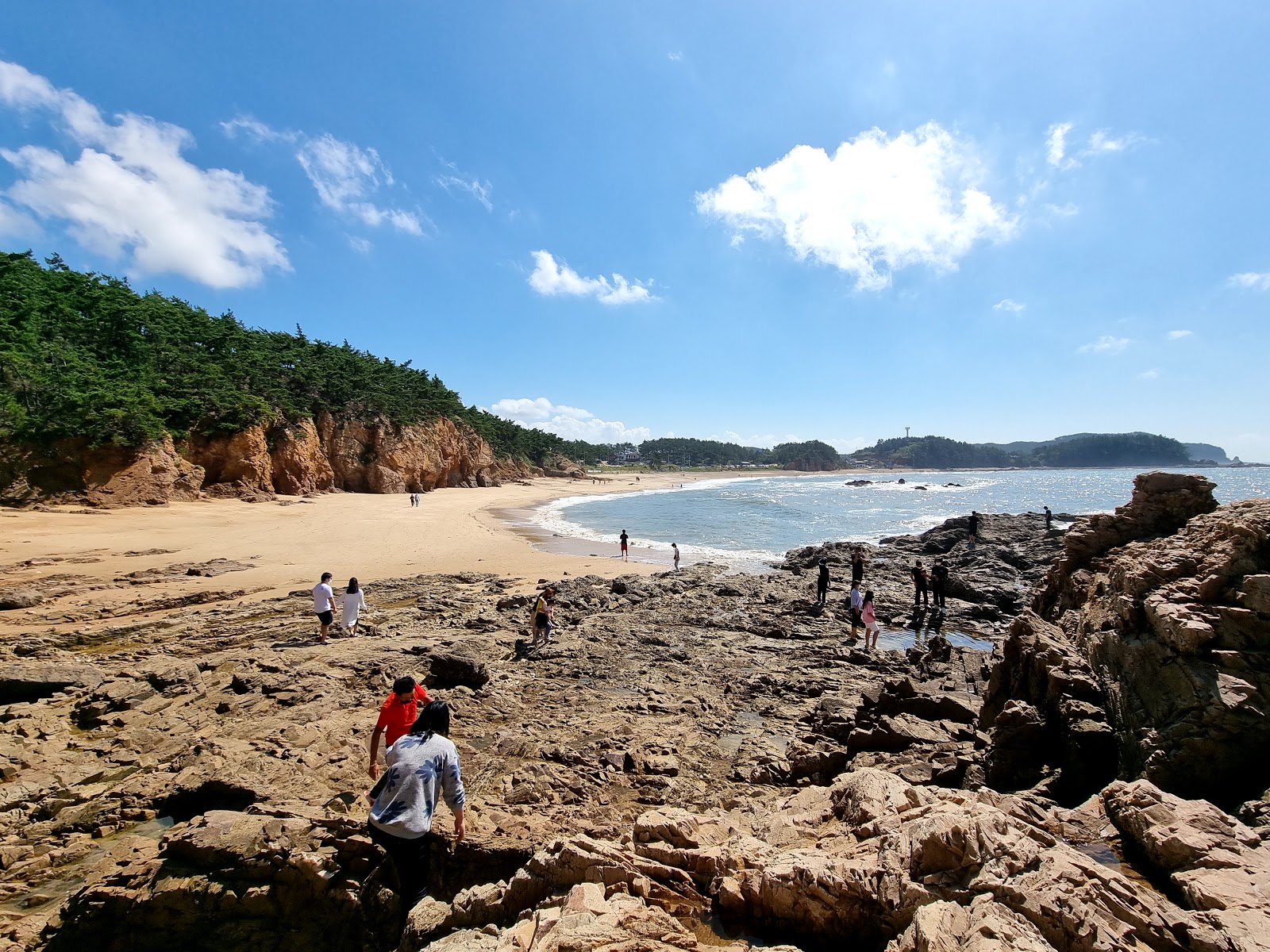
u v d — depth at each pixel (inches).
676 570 1194.6
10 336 1877.5
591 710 511.8
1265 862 177.9
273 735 410.9
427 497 3201.3
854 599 787.4
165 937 270.2
